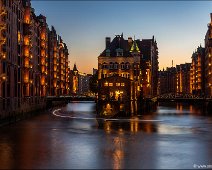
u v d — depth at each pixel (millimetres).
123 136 64688
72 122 90250
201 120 96625
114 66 135375
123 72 134875
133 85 124938
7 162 43594
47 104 148500
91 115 112938
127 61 135125
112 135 65938
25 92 109000
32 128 76625
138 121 93562
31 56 119062
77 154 48156
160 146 54344
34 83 125312
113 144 55938
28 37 109500
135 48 146125
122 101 112875
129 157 46500
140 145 55156
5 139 60719
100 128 77062
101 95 119750
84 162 43656
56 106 176000
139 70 143250
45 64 148375
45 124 85062
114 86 119125
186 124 86125
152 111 138750
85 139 60906
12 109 91500
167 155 47875
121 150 51094
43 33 145375
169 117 106875
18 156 46875
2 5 82125
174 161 44469
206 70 183250
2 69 83625
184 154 48562
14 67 96188
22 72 106688
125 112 111438
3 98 82688
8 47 89875
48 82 176500
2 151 50156
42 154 48156
